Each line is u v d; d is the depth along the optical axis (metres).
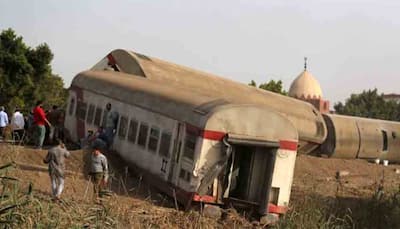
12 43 42.47
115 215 12.23
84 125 24.80
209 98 18.41
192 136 16.97
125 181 18.91
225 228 15.72
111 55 27.38
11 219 9.39
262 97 28.02
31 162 18.75
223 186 16.77
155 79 24.73
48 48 44.34
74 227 10.12
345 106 90.81
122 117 21.58
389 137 33.66
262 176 17.22
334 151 31.03
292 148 17.31
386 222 17.66
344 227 16.34
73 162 19.23
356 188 24.20
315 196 18.73
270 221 16.88
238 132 16.77
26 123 26.88
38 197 11.05
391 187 23.94
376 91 89.75
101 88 23.92
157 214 15.19
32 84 43.12
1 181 10.57
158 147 18.73
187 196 16.50
